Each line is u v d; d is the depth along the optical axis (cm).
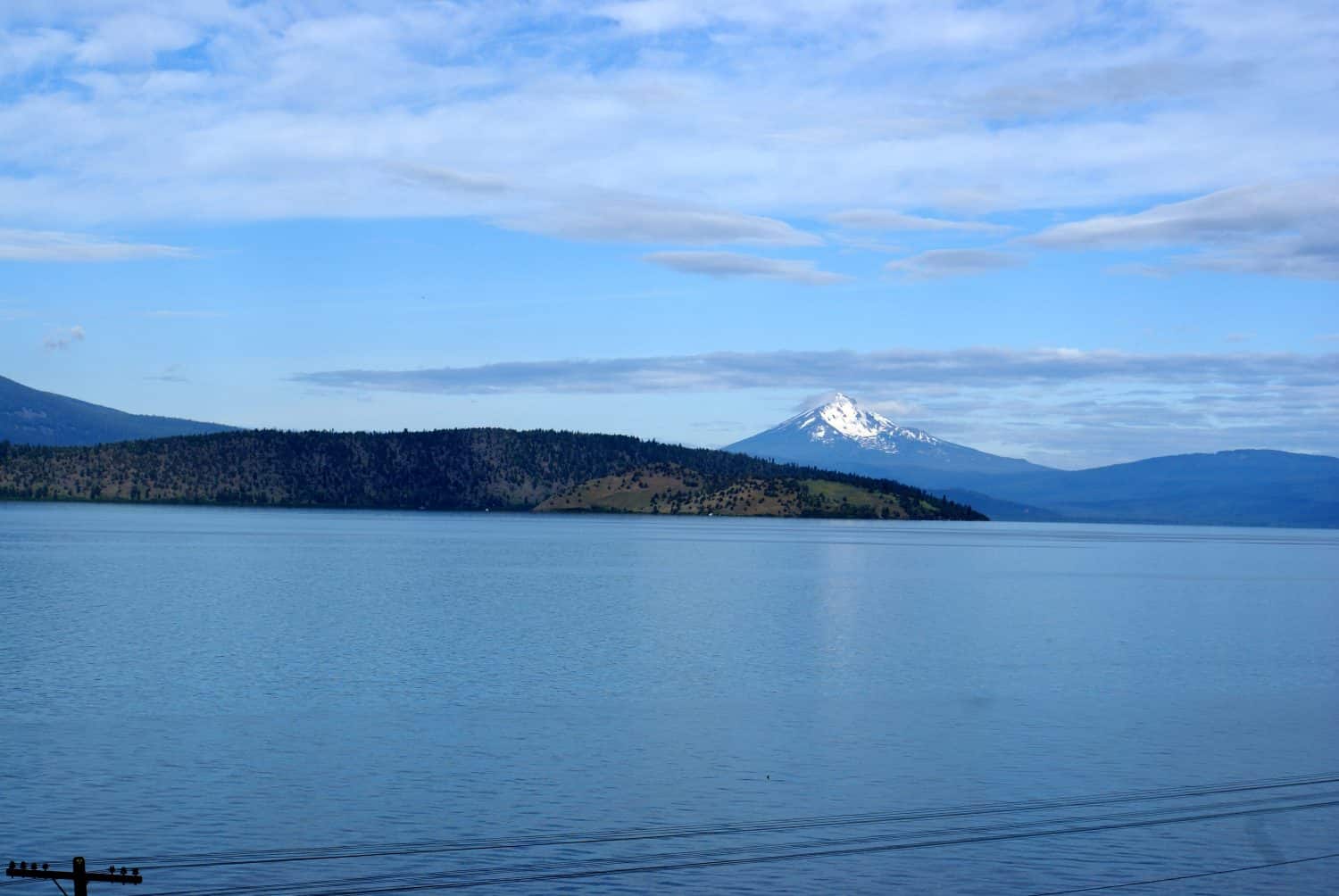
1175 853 4166
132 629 9625
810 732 5909
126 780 4800
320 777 4894
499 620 10756
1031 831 4394
